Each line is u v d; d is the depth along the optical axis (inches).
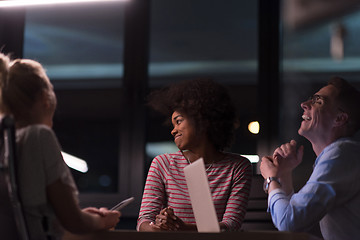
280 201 76.2
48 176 56.1
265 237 53.3
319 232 79.7
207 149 91.9
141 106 181.5
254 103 271.3
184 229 79.5
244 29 246.7
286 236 53.0
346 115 82.8
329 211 76.9
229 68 278.4
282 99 178.1
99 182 262.4
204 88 91.2
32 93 59.7
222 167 91.2
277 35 178.5
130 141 179.3
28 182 55.9
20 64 60.8
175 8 231.5
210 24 245.1
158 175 93.4
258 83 177.2
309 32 212.5
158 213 90.4
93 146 271.6
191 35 257.0
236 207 86.7
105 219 60.2
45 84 61.1
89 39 262.2
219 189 89.4
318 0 191.8
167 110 94.8
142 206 91.6
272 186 78.8
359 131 82.8
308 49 226.8
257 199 90.4
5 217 56.7
